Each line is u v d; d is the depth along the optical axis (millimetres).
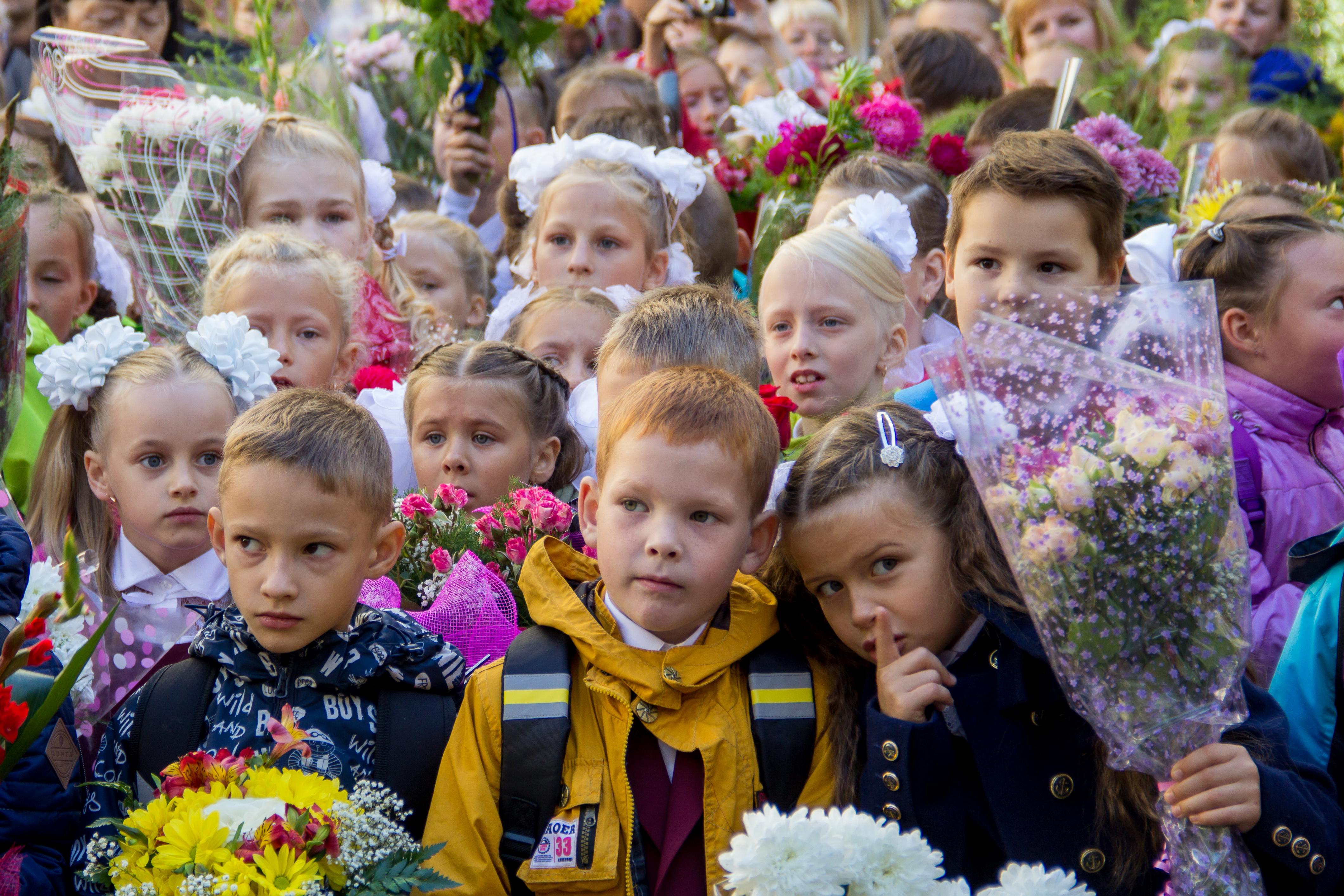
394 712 2617
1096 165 3580
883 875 2211
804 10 8750
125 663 3174
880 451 2623
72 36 4582
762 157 6109
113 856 2275
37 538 3289
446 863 2457
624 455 2479
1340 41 8883
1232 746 2381
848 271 3910
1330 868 2445
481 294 6145
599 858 2453
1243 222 4004
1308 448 3791
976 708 2535
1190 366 2402
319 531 2539
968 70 7293
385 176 5531
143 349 3383
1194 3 8953
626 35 10125
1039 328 2496
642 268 5000
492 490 3791
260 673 2600
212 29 7445
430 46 6633
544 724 2506
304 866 2100
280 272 4207
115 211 4562
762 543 2623
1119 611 2305
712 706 2574
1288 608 3422
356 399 4531
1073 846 2467
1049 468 2338
